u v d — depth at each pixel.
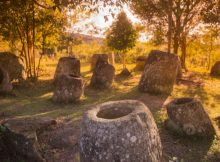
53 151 6.41
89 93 12.14
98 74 12.97
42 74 17.36
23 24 14.98
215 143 6.70
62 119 8.34
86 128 4.89
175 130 7.16
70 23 18.95
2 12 13.12
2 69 11.73
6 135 6.37
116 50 19.84
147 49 30.12
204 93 12.42
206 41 26.50
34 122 6.90
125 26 19.19
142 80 12.02
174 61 11.87
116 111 5.31
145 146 4.66
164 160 5.92
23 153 6.15
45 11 14.70
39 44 16.64
